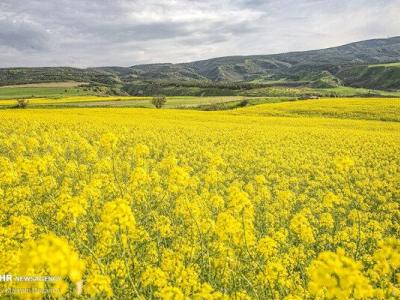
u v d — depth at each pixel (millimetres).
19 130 30047
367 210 14719
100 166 16062
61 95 132125
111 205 5891
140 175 11258
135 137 29172
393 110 52344
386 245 5641
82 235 9062
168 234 9594
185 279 7000
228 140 30922
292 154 25812
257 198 13273
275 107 60688
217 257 8383
